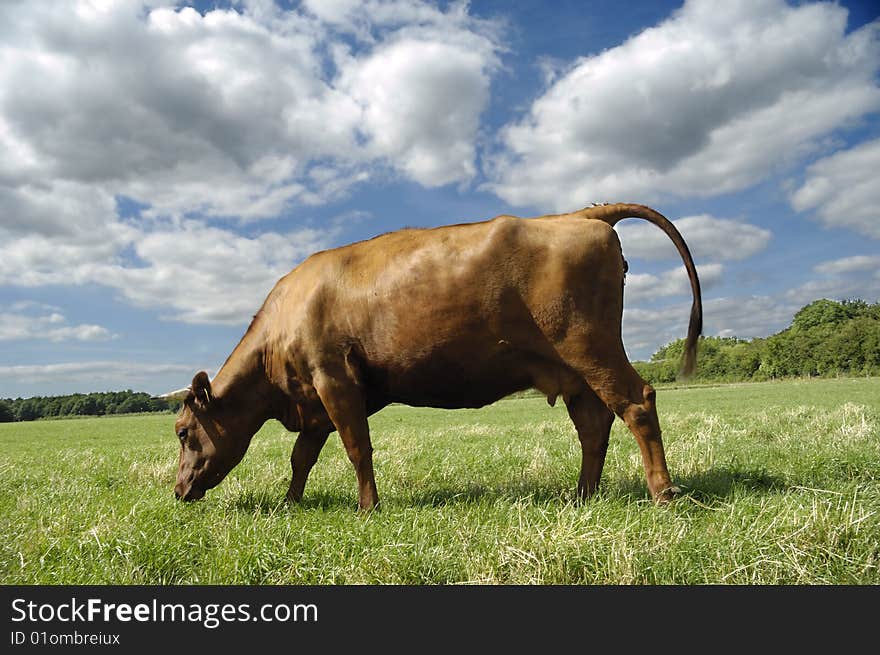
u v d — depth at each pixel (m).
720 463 6.84
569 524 3.84
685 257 5.74
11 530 4.56
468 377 5.48
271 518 4.76
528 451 9.71
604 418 5.61
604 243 5.15
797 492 5.18
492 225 5.27
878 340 71.44
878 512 3.95
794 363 78.00
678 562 3.47
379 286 5.50
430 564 3.57
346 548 3.91
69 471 9.30
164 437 24.55
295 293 5.95
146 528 4.46
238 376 6.25
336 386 5.63
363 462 5.65
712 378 85.38
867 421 10.86
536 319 5.13
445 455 9.59
